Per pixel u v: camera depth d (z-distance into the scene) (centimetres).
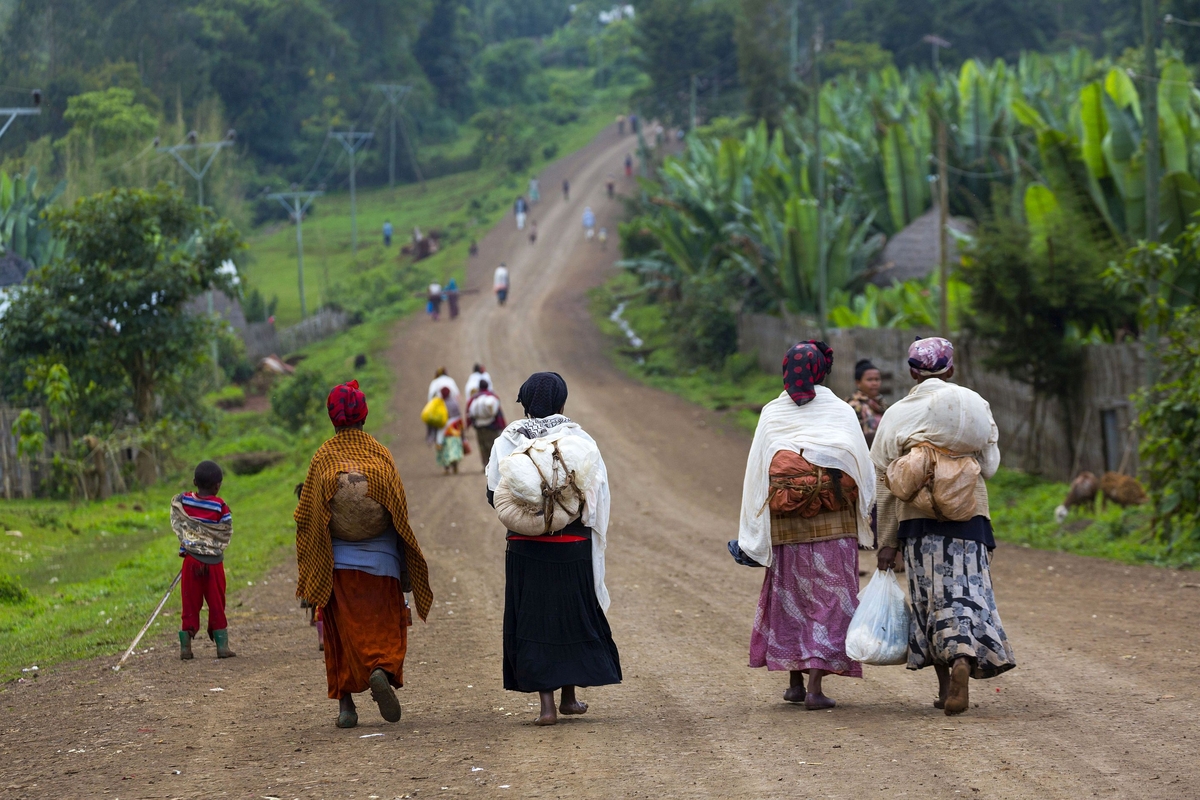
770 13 14562
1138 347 3853
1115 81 4788
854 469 1355
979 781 1017
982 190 8312
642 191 13562
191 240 5716
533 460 1305
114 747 1286
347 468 1322
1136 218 4475
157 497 5062
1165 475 2856
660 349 9219
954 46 19412
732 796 1001
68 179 11162
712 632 1992
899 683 1565
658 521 3716
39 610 2550
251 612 2373
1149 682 1470
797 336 7344
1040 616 2042
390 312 11825
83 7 16300
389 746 1235
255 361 10775
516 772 1105
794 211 7244
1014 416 4622
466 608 2345
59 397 4884
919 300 5906
